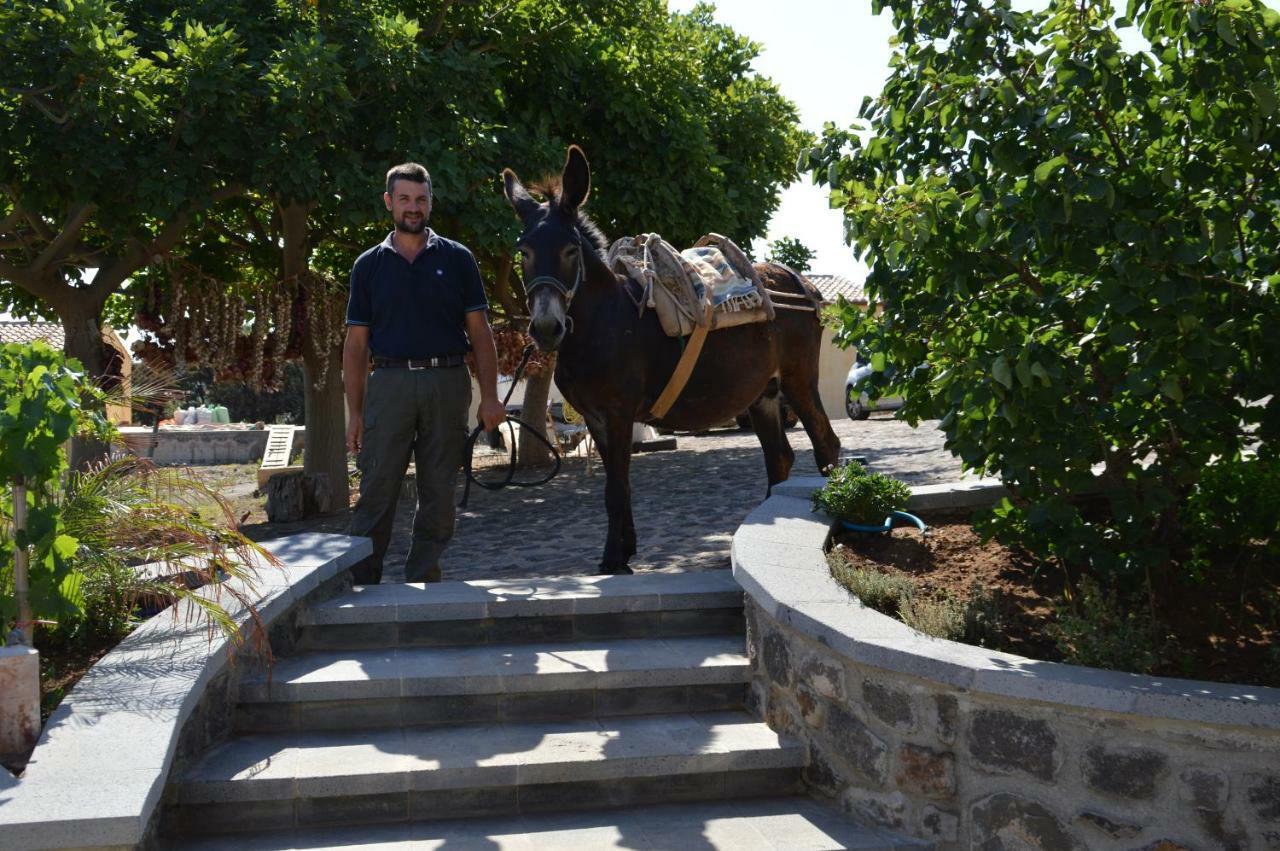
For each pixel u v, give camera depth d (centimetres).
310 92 924
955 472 1001
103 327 1346
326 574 510
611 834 383
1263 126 372
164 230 1073
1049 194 377
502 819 398
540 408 1625
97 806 287
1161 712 320
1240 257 414
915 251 410
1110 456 435
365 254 558
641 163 1315
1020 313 422
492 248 1094
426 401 556
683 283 595
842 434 1767
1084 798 338
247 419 3997
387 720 447
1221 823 318
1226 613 423
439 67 1063
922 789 374
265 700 439
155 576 458
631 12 1334
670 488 1170
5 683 337
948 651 370
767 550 507
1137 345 388
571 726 450
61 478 418
